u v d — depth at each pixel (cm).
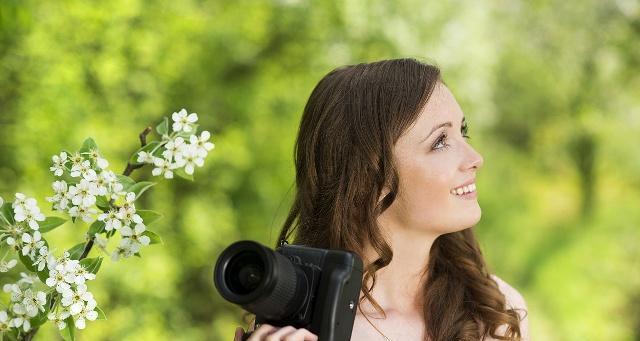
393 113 170
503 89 918
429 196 168
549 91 934
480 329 185
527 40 900
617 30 889
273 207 675
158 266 568
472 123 700
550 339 750
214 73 646
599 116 927
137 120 586
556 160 958
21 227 146
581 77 919
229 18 633
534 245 839
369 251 176
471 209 170
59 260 143
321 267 141
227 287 132
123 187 151
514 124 937
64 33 531
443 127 170
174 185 634
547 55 911
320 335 137
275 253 131
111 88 569
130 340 555
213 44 635
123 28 553
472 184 171
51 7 521
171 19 585
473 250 196
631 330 755
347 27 633
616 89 916
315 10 638
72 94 528
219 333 662
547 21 897
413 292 183
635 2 881
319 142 181
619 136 935
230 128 655
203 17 622
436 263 189
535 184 936
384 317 177
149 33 563
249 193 684
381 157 170
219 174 646
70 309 142
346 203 174
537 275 802
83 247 150
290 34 654
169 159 152
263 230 671
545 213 914
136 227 147
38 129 514
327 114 179
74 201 145
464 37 659
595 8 892
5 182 514
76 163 146
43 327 484
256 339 133
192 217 615
